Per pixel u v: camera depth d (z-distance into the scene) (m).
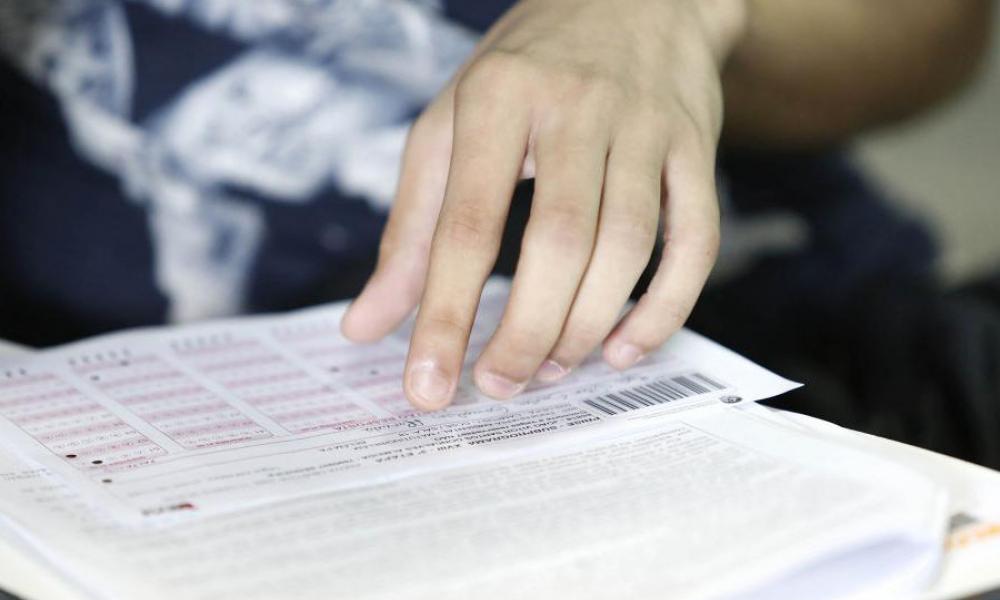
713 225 1.02
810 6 1.45
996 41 1.71
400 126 1.31
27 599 0.87
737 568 0.87
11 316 1.30
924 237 1.60
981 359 1.36
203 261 1.31
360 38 1.31
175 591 0.86
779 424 0.96
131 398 1.00
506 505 0.91
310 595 0.86
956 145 1.74
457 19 1.32
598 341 1.00
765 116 1.53
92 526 0.90
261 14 1.30
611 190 1.00
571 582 0.87
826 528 0.89
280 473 0.93
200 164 1.30
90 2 1.29
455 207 0.99
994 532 0.90
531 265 0.98
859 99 1.54
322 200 1.31
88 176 1.30
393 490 0.92
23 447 0.96
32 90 1.29
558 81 1.02
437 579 0.87
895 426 1.32
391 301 1.05
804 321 1.49
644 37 1.08
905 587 0.88
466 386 1.01
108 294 1.30
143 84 1.29
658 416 0.98
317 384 1.02
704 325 1.46
